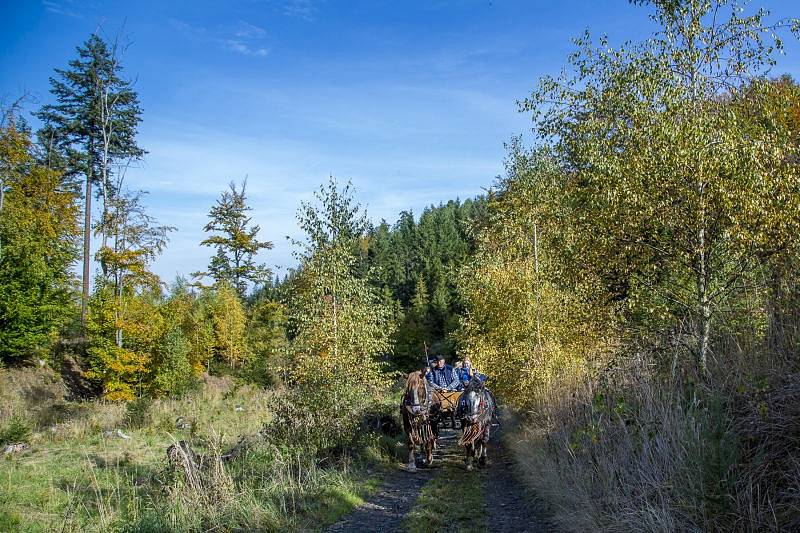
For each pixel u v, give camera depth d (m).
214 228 49.31
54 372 28.03
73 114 35.88
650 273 8.89
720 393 5.74
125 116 36.47
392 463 13.22
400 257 78.19
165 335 28.06
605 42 9.11
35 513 9.04
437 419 13.64
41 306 27.50
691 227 8.34
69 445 16.42
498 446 16.12
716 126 8.13
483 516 8.45
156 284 30.72
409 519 8.37
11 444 16.17
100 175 36.06
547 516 8.03
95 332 26.33
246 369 35.59
